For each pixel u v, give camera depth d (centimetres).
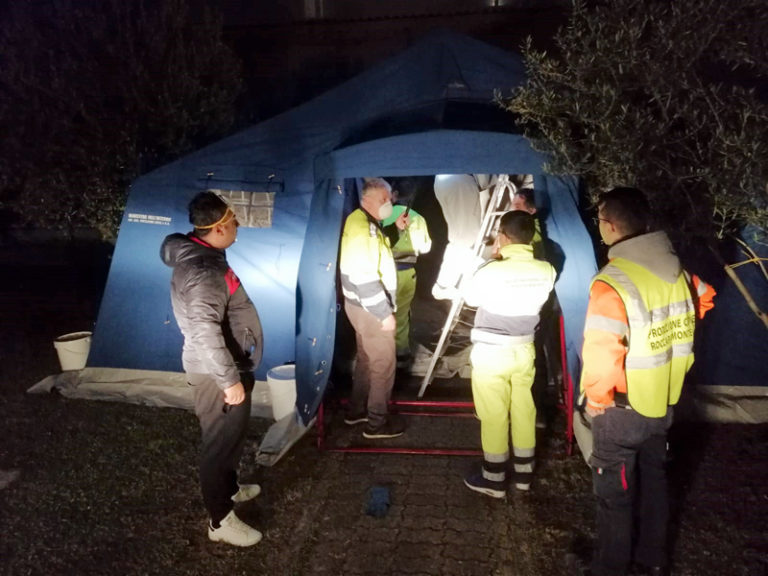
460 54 497
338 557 365
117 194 659
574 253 425
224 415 348
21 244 1030
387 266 461
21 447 488
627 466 304
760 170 329
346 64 988
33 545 380
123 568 360
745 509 391
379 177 457
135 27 706
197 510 409
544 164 412
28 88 663
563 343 479
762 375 502
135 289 557
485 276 377
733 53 373
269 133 528
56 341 598
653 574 324
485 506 405
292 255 525
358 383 498
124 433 504
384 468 451
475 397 400
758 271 487
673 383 307
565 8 878
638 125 361
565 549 364
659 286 291
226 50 735
